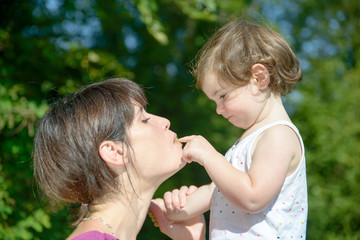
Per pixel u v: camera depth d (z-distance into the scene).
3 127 3.62
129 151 1.84
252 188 1.85
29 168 3.67
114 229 1.83
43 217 3.60
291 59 2.21
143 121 1.91
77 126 1.81
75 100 1.88
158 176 1.91
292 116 7.79
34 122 3.66
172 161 1.93
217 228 2.08
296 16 10.56
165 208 2.31
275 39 2.20
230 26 2.27
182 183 6.81
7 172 3.62
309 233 7.11
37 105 3.81
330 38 10.45
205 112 7.29
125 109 1.86
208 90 2.19
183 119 7.16
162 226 2.29
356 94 7.53
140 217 1.94
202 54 2.27
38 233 3.75
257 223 1.98
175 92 7.13
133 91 1.96
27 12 4.22
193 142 1.95
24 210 3.68
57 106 1.91
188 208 2.23
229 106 2.13
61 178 1.81
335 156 7.07
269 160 1.91
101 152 1.80
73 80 4.36
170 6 6.29
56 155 1.81
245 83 2.10
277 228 1.97
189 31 7.01
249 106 2.10
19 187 3.66
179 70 7.25
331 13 10.60
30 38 4.07
